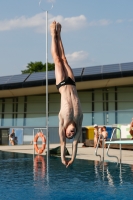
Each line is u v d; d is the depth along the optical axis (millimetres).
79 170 13773
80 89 43781
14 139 38000
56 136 38625
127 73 37594
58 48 8336
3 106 45406
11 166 15508
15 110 45094
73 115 7750
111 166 15062
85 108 43750
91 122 39969
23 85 39812
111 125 37719
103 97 43406
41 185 10406
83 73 39344
